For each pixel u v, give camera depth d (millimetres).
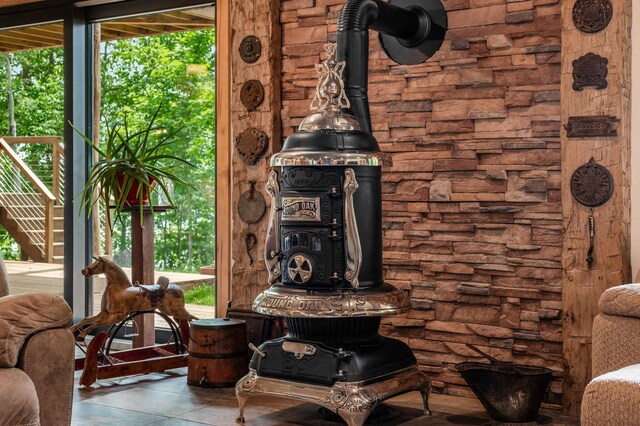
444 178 3965
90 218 5516
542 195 3715
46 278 5617
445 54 3938
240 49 4508
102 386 4055
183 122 5109
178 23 5137
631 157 3527
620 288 2631
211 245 4953
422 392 3549
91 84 5523
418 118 4031
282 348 3404
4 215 5797
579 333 3529
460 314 3924
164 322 5219
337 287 3330
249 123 4484
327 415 3555
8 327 2654
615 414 2139
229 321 4137
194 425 3379
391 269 4121
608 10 3443
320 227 3316
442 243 3975
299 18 4395
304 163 3268
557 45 3658
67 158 5434
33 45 5711
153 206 4668
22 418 2535
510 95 3781
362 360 3266
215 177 4785
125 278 4211
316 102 4332
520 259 3770
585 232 3514
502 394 3285
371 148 3389
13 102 5781
